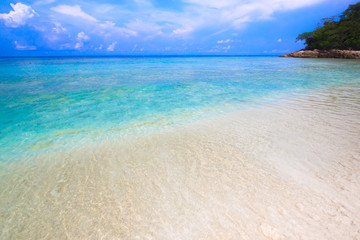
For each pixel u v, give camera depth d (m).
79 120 5.92
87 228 2.27
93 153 3.99
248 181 2.99
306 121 5.50
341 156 3.60
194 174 3.21
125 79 14.54
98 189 2.93
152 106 7.35
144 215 2.43
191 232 2.17
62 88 10.91
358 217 2.27
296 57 53.88
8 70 22.38
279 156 3.67
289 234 2.10
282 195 2.67
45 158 3.82
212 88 10.83
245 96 8.81
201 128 5.21
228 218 2.34
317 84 11.70
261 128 5.10
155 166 3.48
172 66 29.31
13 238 2.17
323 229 2.14
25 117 6.17
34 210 2.55
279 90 10.08
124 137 4.73
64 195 2.81
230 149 4.01
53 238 2.16
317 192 2.70
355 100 7.81
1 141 4.54
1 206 2.62
